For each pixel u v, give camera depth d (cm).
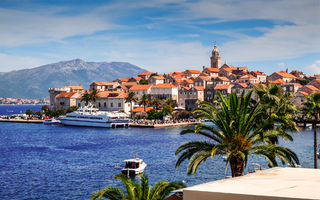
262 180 1488
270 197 1180
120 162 7912
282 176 1591
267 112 4178
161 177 6259
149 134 13900
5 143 11762
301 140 10700
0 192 5431
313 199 1124
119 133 14525
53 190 5538
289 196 1173
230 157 2981
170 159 8131
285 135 3266
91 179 6266
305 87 17925
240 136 3116
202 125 3231
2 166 7550
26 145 11206
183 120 18312
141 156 8631
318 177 1548
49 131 16012
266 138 3400
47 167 7400
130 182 2741
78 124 18062
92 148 10288
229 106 3316
